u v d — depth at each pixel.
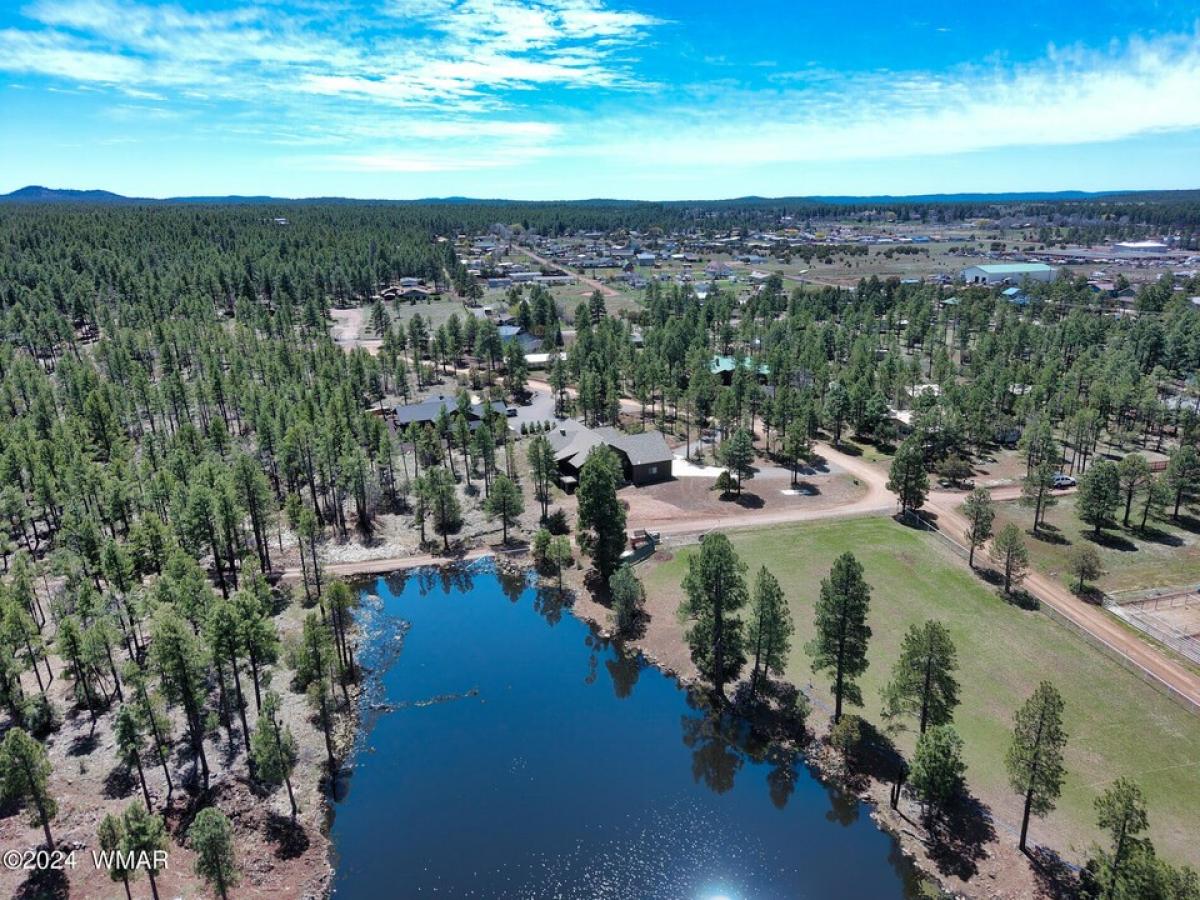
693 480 114.69
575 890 46.56
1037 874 45.62
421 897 45.97
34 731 57.91
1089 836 47.72
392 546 97.75
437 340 192.00
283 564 92.00
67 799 51.25
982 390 136.88
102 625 58.25
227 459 114.56
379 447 113.75
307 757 58.16
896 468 96.56
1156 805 49.59
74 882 44.88
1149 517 96.25
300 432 104.25
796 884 47.12
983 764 54.19
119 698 61.88
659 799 54.66
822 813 53.19
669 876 47.69
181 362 173.25
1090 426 115.62
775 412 126.38
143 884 45.12
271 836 50.31
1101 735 56.38
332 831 51.59
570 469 115.62
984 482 112.19
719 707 64.50
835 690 58.88
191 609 64.62
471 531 101.44
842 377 149.50
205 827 41.25
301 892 46.34
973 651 67.75
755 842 50.47
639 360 166.00
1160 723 57.56
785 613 62.19
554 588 87.44
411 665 73.06
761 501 105.56
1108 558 85.69
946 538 90.38
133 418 134.38
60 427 116.00
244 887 46.25
